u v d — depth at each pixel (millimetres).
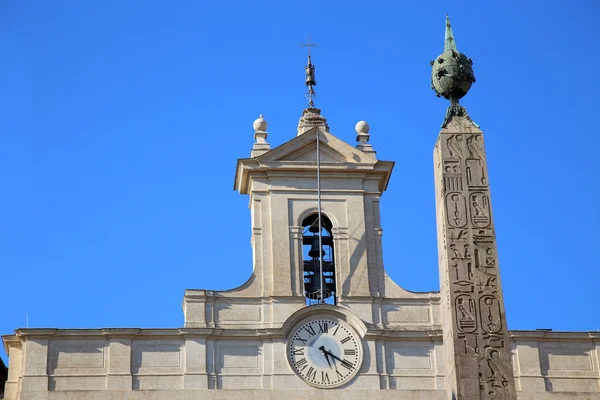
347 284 74875
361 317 74375
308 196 76562
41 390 72062
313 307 74000
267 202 76438
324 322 74125
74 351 72938
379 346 74000
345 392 73125
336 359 73562
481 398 46625
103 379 72562
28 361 72500
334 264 75562
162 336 73375
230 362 73250
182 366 72938
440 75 51094
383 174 77188
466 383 46781
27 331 72812
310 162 76875
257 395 72688
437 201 50000
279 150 76875
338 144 77250
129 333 73250
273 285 74750
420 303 75062
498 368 46969
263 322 74125
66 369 72625
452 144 50000
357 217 76375
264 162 76625
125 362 72875
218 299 74312
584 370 74688
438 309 74938
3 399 72812
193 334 73375
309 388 73062
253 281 74812
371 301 74688
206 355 73250
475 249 48375
